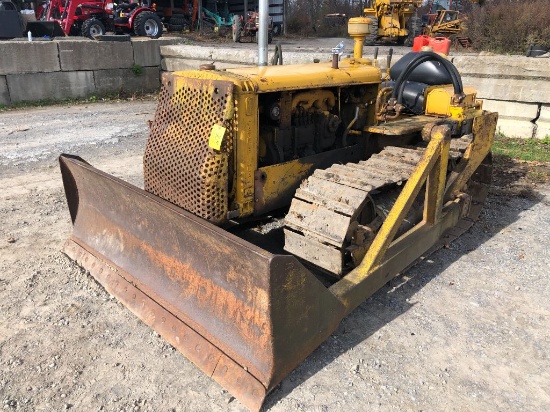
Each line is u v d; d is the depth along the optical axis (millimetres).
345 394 2547
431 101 4379
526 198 5359
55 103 11188
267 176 3311
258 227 4047
